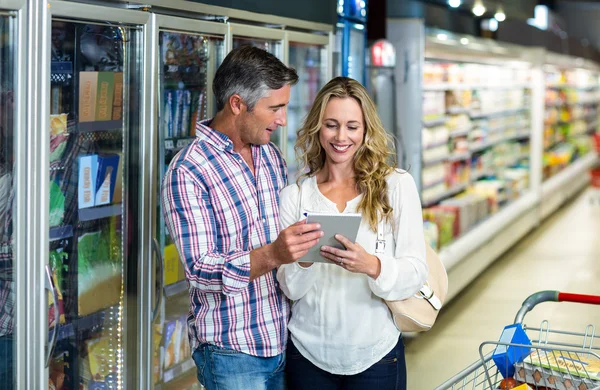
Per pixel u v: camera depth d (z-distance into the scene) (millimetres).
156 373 3312
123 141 2982
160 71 3109
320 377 2621
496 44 8219
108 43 2844
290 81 2506
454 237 7145
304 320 2611
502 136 9492
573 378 2496
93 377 3014
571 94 14133
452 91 7637
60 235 2770
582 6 19641
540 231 10484
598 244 9484
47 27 2451
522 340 2672
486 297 7047
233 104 2490
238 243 2537
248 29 3596
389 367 2598
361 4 5109
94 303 2982
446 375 5051
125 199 3025
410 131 5961
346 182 2641
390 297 2477
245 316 2551
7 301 2504
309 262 2510
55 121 2660
